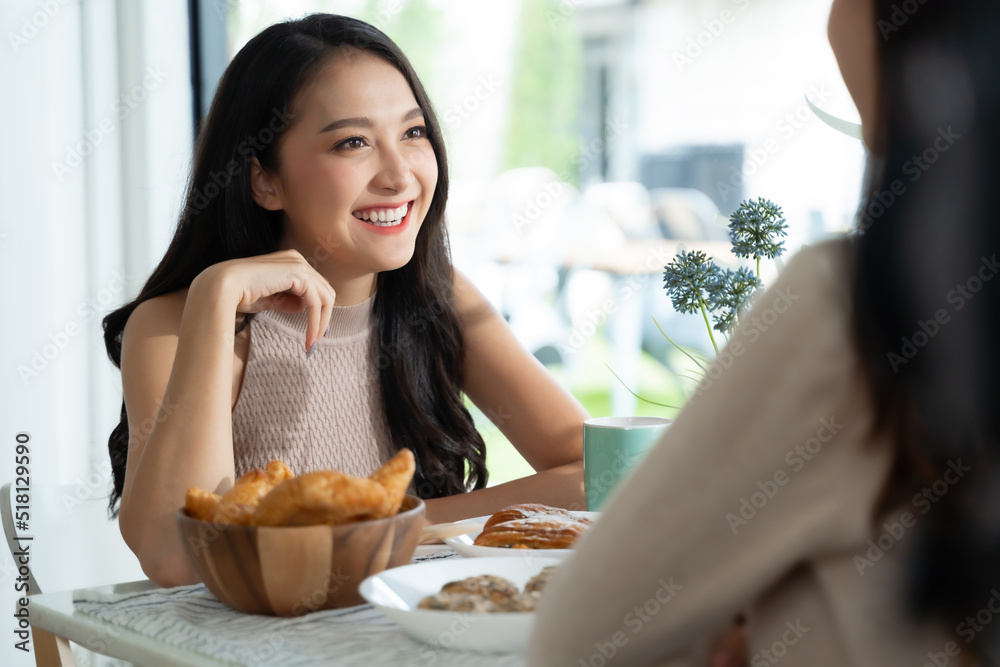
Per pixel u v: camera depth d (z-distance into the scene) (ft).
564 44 23.03
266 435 4.54
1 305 6.81
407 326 4.84
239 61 4.45
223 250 4.61
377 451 4.82
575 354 18.86
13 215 6.82
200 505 2.71
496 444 17.71
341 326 4.66
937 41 1.59
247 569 2.52
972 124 1.55
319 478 2.53
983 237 1.55
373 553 2.59
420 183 4.43
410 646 2.35
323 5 9.78
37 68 6.95
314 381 4.61
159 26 7.81
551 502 4.24
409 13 21.79
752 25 20.29
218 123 4.49
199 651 2.38
